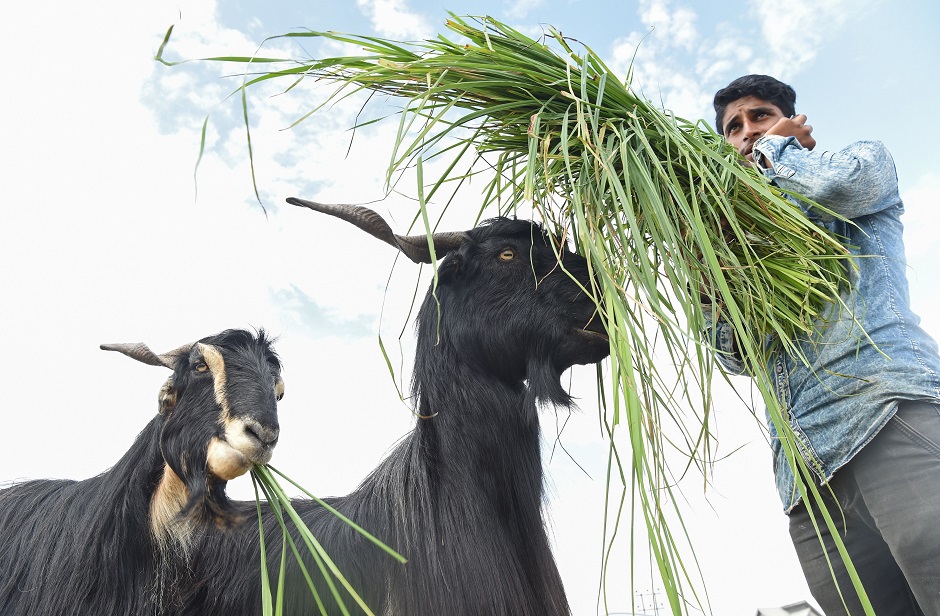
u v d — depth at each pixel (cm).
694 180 201
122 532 187
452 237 224
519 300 208
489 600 177
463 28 203
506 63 200
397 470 197
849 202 182
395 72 189
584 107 198
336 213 208
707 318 210
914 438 165
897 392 167
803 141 204
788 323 196
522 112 205
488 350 208
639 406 143
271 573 186
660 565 133
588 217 174
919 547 162
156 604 183
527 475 204
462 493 190
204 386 191
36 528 204
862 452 173
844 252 188
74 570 184
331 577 182
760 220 195
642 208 179
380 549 184
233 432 181
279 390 215
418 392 214
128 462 197
